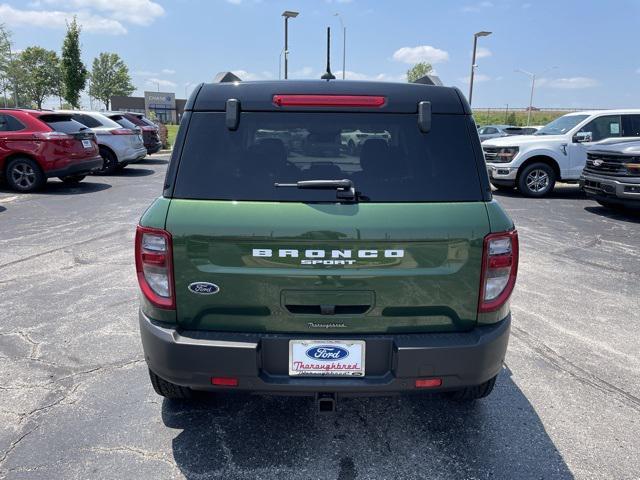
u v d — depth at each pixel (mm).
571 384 3514
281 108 2516
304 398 3324
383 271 2385
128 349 3957
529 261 6535
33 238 7355
